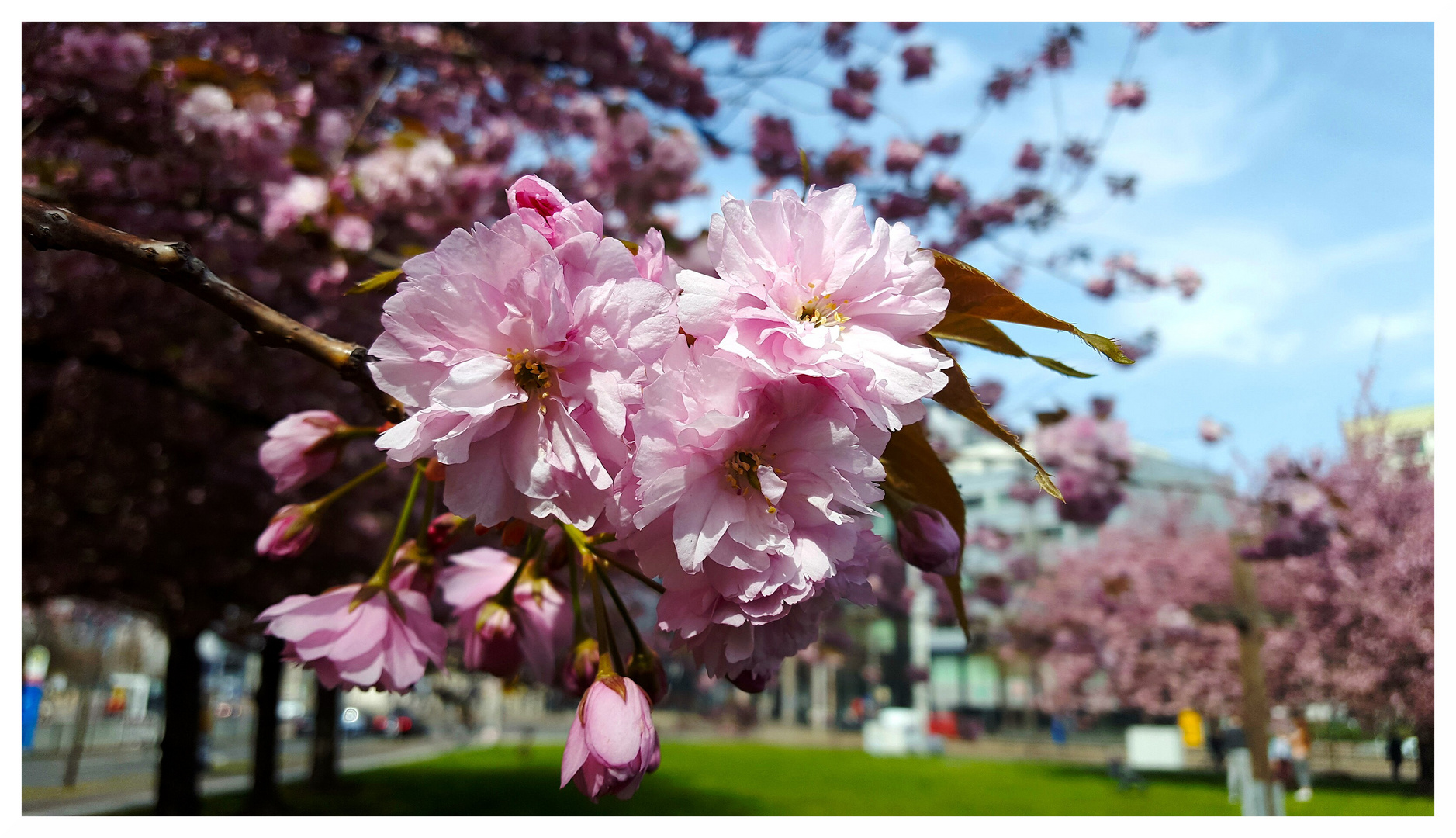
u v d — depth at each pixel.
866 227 0.80
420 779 15.67
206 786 15.31
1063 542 21.30
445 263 0.74
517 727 36.59
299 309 5.11
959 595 0.95
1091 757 23.55
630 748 0.80
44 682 26.95
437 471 0.80
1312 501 9.17
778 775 16.88
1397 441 13.94
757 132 5.67
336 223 3.79
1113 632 19.22
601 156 4.75
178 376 6.58
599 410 0.71
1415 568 13.17
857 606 0.77
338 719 14.19
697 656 0.75
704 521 0.70
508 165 5.43
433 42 4.89
